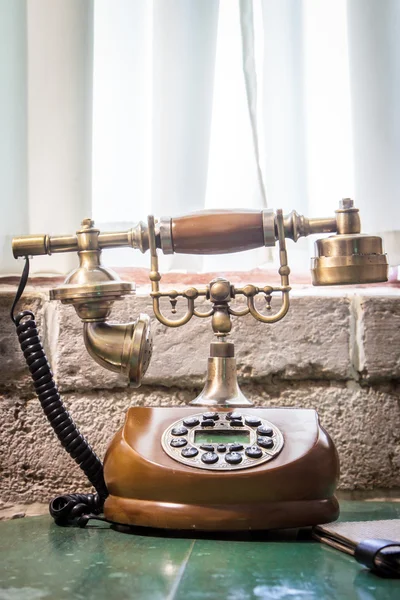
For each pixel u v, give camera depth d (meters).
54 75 0.76
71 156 0.76
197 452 0.56
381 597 0.43
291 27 0.80
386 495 0.77
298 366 0.77
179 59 0.77
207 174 0.78
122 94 0.79
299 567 0.49
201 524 0.54
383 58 0.79
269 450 0.56
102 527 0.62
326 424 0.77
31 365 0.67
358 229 0.62
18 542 0.57
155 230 0.62
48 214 0.76
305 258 0.79
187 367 0.77
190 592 0.44
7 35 0.77
